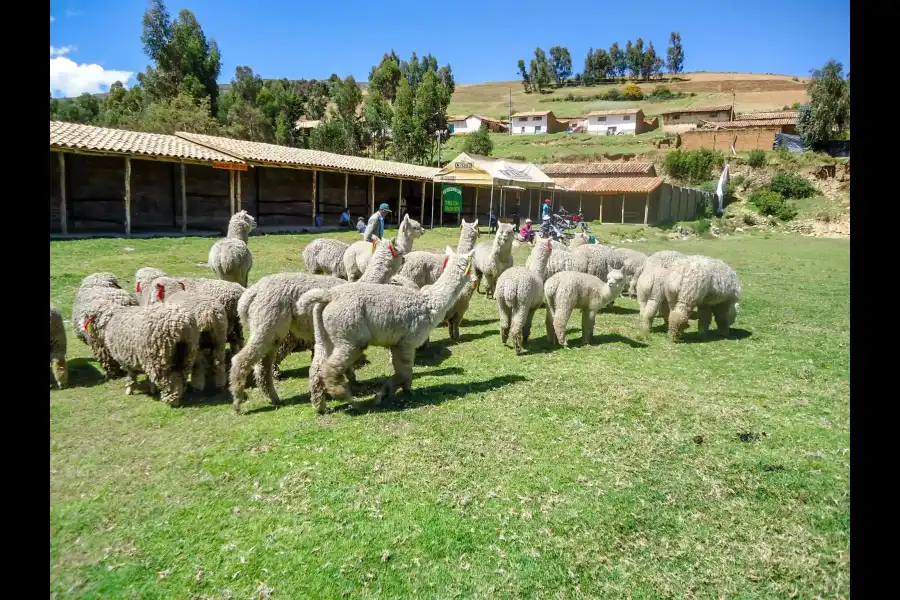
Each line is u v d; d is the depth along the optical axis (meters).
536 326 9.50
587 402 5.67
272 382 5.62
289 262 13.45
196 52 38.38
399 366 5.61
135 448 4.41
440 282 5.71
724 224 31.69
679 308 8.25
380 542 3.37
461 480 4.08
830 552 3.37
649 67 105.12
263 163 20.14
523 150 53.34
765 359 7.54
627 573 3.19
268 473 4.08
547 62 111.75
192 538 3.32
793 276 15.45
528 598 2.98
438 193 31.67
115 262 11.83
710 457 4.55
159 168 20.59
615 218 34.09
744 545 3.44
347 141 47.19
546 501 3.85
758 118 47.69
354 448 4.52
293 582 3.03
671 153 41.72
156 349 5.12
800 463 4.47
